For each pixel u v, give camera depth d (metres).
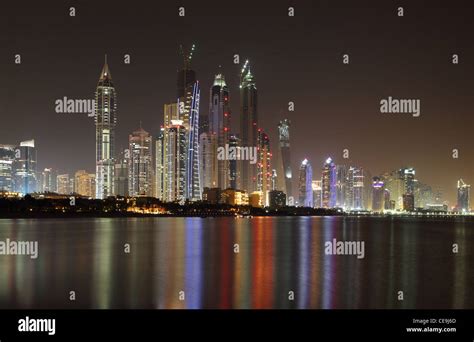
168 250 129.88
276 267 96.00
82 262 101.19
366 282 78.94
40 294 65.94
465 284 77.62
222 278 81.25
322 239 177.25
